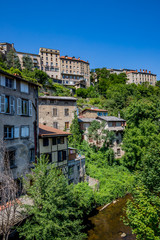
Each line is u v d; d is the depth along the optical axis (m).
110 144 34.16
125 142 31.41
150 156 13.95
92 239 15.38
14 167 15.71
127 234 16.12
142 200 11.34
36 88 19.88
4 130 15.12
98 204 21.31
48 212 11.77
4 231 10.25
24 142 17.25
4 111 15.02
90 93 75.00
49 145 20.20
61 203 12.08
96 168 28.52
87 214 19.03
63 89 66.19
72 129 34.88
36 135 18.94
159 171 13.04
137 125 32.50
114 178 26.62
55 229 11.24
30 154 17.98
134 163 30.44
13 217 10.71
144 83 90.25
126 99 61.19
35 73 58.62
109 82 86.00
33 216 11.99
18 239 12.31
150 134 30.14
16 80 16.78
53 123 34.91
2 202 10.66
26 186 13.17
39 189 12.51
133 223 11.46
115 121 37.16
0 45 69.31
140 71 117.94
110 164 32.12
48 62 83.00
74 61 89.56
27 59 68.38
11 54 60.91
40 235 11.05
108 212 19.95
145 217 10.98
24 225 11.28
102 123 33.62
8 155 14.05
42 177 12.74
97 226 17.30
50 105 34.91
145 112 32.47
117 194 23.52
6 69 53.31
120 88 69.50
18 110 16.72
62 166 21.42
